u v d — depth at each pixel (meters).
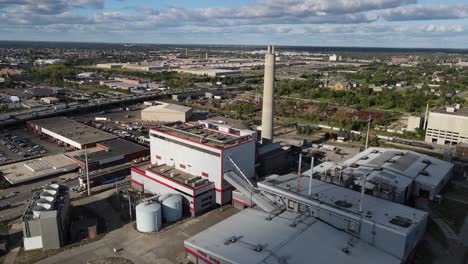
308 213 67.12
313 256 54.31
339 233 61.34
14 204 80.62
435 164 99.62
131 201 83.75
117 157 105.88
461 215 78.44
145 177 88.19
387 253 56.72
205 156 81.38
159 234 69.75
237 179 79.44
